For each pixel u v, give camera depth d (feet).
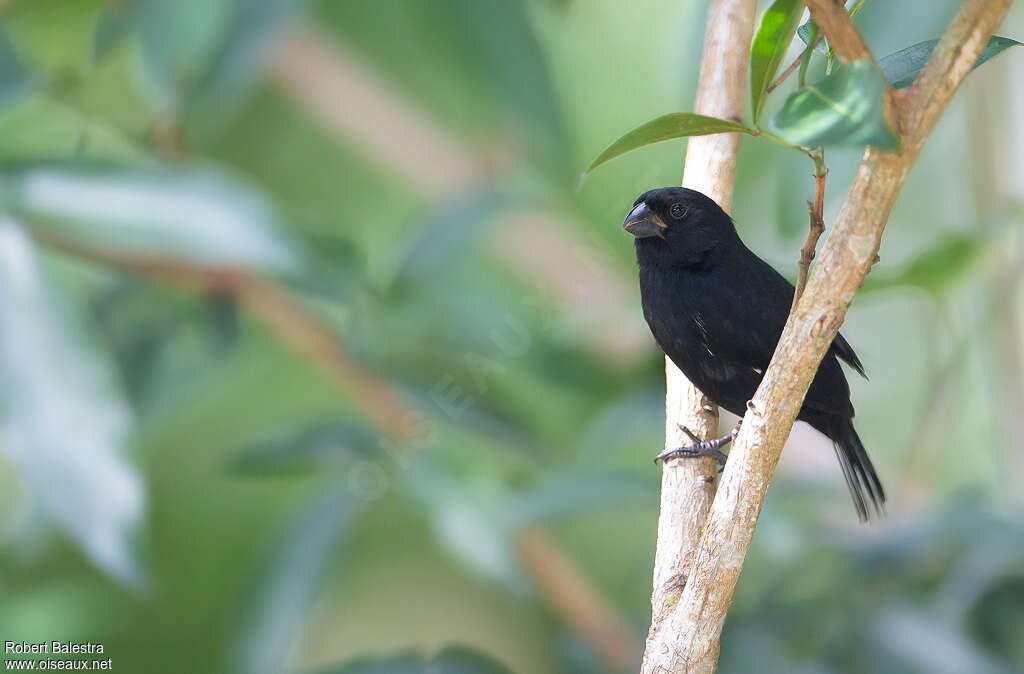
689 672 14.99
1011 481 32.73
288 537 28.45
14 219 23.32
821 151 14.02
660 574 18.24
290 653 27.76
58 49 31.09
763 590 30.91
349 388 28.55
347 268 26.30
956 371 31.17
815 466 33.81
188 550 37.09
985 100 34.09
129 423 22.70
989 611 30.25
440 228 28.19
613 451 29.96
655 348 31.63
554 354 31.22
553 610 34.12
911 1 24.30
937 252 27.14
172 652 35.73
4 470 31.71
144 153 27.40
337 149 38.09
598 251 32.32
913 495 32.55
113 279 31.04
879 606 29.58
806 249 14.48
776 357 14.38
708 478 19.29
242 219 24.22
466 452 30.96
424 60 36.65
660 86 35.86
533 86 30.12
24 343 22.65
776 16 13.92
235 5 26.40
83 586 31.01
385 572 38.52
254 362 35.32
